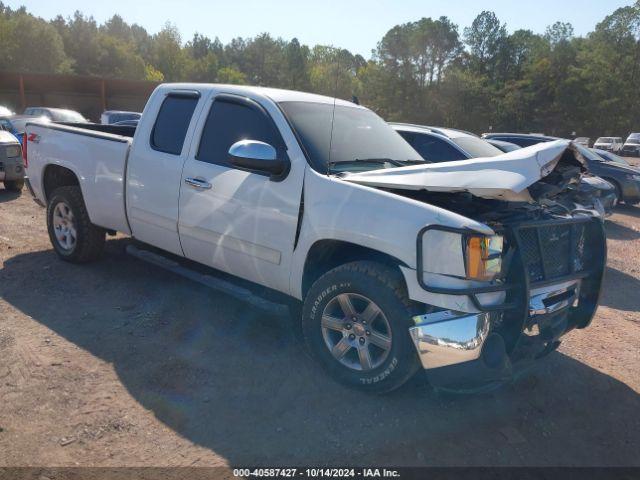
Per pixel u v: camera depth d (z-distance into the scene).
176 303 5.03
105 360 3.95
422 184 3.43
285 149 4.04
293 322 4.59
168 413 3.36
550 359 4.48
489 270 3.25
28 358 3.91
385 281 3.44
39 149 6.10
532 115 77.69
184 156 4.61
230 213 4.23
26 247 6.63
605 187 10.06
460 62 83.56
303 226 3.82
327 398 3.61
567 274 3.86
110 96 45.41
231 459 2.99
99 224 5.53
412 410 3.54
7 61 75.62
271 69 100.62
